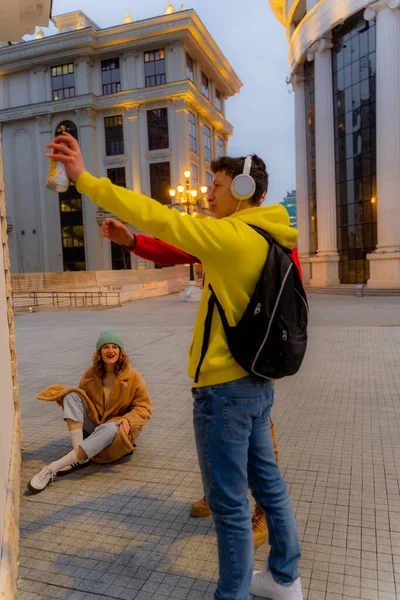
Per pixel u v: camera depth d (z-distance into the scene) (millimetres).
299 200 34625
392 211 25703
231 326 1729
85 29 42688
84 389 3598
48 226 46656
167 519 2807
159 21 41562
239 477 1785
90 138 44250
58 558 2447
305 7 33500
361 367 6820
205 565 2365
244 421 1782
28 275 31125
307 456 3684
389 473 3354
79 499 3062
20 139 47281
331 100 30047
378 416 4602
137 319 15852
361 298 23438
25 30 4441
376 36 26219
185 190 26547
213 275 1739
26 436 4285
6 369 2932
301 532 2629
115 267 45312
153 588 2203
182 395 5559
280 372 1731
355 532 2621
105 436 3357
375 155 27609
